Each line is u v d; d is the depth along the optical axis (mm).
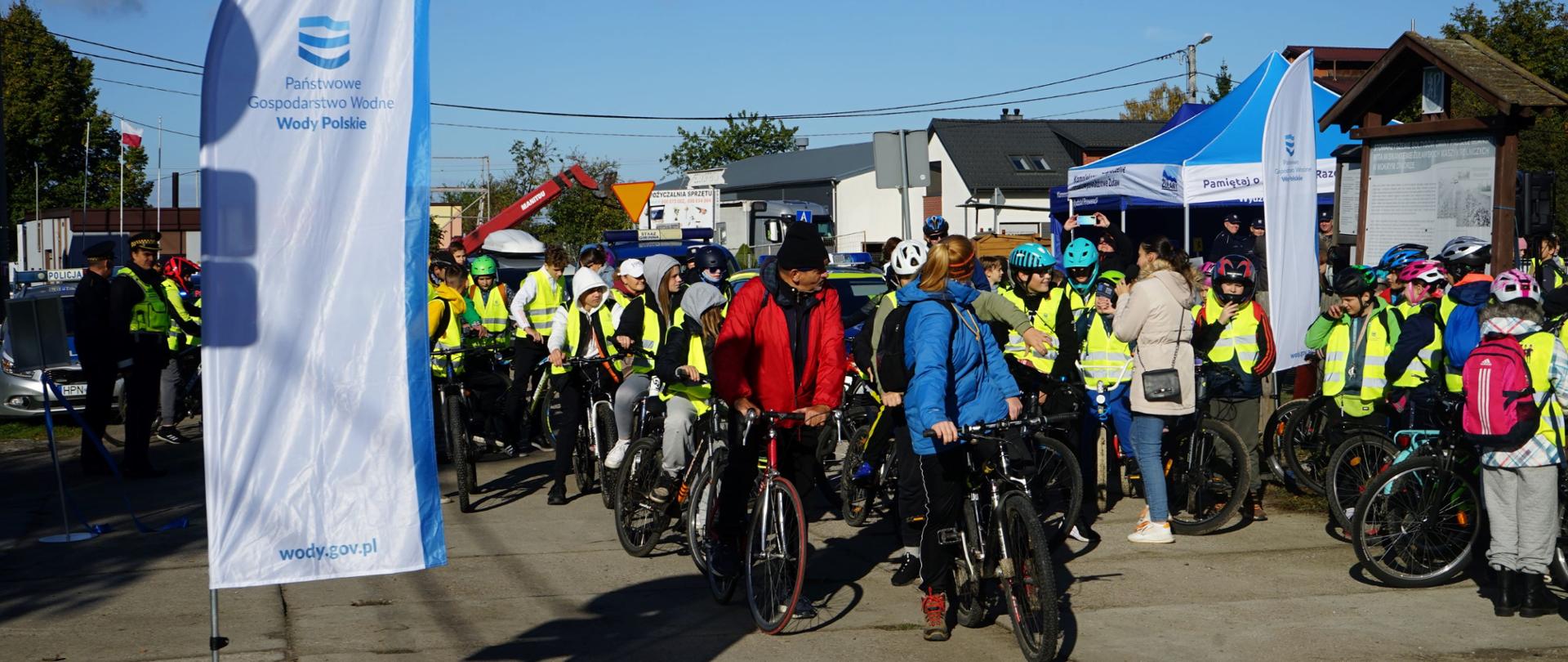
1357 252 10836
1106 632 5656
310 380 4480
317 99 4449
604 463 8773
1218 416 8008
